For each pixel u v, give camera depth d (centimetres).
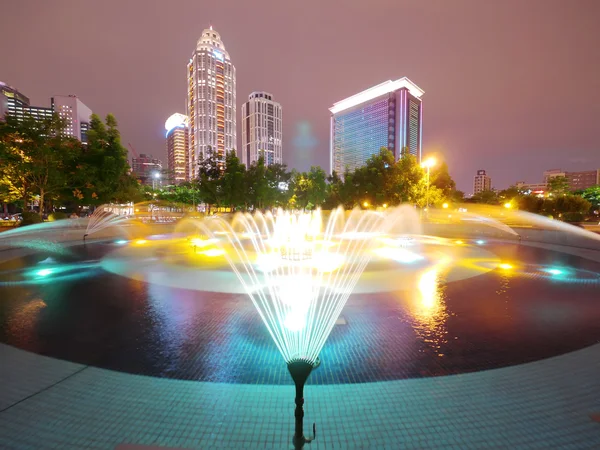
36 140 2239
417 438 279
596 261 1138
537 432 285
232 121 16750
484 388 352
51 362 411
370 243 1644
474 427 292
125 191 3133
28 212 2470
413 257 1206
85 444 272
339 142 16712
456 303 657
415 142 15262
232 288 771
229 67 16662
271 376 379
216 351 444
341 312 603
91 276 898
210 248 1476
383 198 3697
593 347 453
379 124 14662
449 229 2605
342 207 4450
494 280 850
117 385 358
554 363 407
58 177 2414
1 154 2131
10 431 286
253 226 3011
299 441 266
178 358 424
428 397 336
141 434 283
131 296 708
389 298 690
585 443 272
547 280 853
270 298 693
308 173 4356
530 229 2603
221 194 3600
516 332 508
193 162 16325
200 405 323
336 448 267
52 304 654
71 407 319
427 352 440
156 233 2234
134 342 473
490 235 2105
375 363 409
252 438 279
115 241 1741
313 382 365
